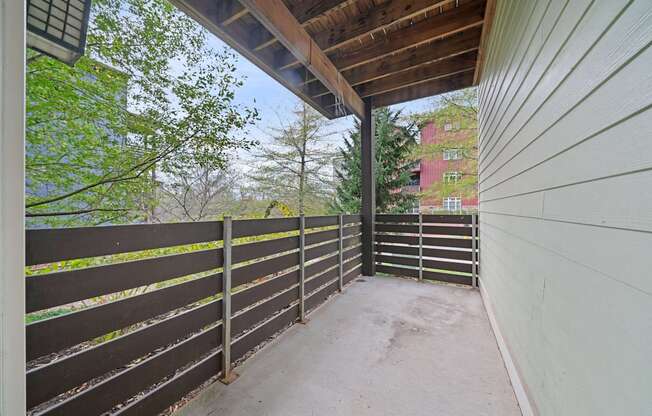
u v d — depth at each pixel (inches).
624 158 27.5
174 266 59.2
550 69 46.5
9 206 22.2
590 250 34.0
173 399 58.4
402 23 108.3
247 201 279.9
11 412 22.5
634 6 26.1
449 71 132.5
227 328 70.9
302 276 106.0
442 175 286.4
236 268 75.8
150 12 127.8
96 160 116.3
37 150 103.7
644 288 24.6
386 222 174.4
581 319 36.1
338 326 99.7
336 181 300.0
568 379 39.6
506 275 80.5
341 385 66.6
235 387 65.9
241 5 82.8
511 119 73.7
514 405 60.1
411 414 57.6
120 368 54.0
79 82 109.7
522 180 63.6
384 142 249.0
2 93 21.6
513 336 69.9
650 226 24.0
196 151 145.9
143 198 137.7
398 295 135.0
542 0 50.4
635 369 25.6
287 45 90.7
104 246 47.4
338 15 100.7
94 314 45.8
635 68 26.0
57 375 41.1
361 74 135.9
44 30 45.6
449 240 156.6
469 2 99.2
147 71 130.5
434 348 83.9
